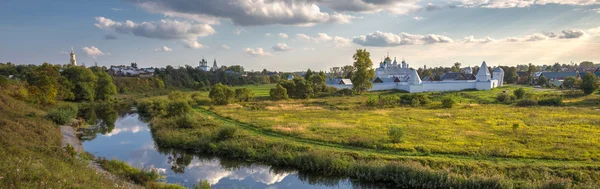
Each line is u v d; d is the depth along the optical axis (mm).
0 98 48938
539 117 47969
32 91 62062
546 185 20859
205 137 35750
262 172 28062
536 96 78562
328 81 129375
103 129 48000
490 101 76062
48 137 32969
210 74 188000
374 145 31156
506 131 36906
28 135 30719
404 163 25891
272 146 32250
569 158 26078
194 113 52719
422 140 32938
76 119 53750
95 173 20641
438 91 106125
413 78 113312
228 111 60156
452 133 36188
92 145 37406
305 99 88000
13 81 72812
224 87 77188
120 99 96500
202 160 31375
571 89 104438
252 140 34094
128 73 177750
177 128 42094
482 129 38688
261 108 65812
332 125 41906
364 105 69250
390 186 24359
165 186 22297
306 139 34625
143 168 26297
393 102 70812
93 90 88562
